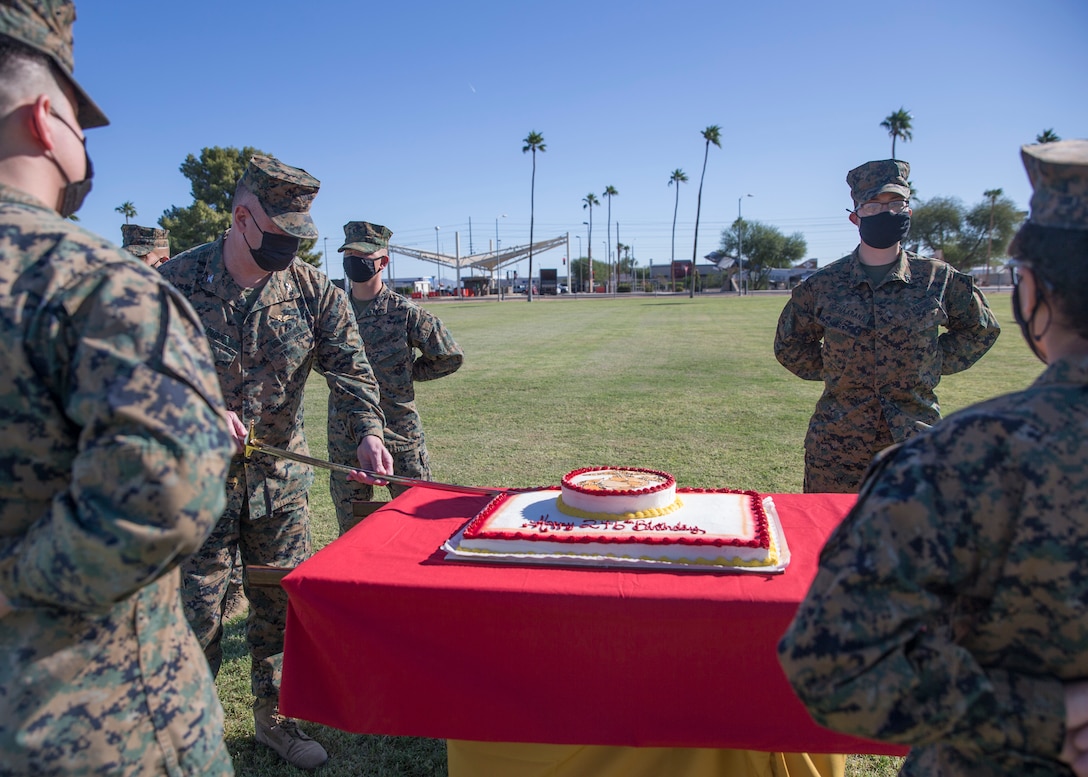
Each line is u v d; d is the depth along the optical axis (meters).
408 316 4.08
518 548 2.05
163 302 1.23
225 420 1.27
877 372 3.38
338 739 3.02
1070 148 1.10
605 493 2.21
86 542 1.09
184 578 2.65
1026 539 1.02
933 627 1.08
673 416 9.09
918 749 1.31
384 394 4.11
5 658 1.21
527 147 58.62
